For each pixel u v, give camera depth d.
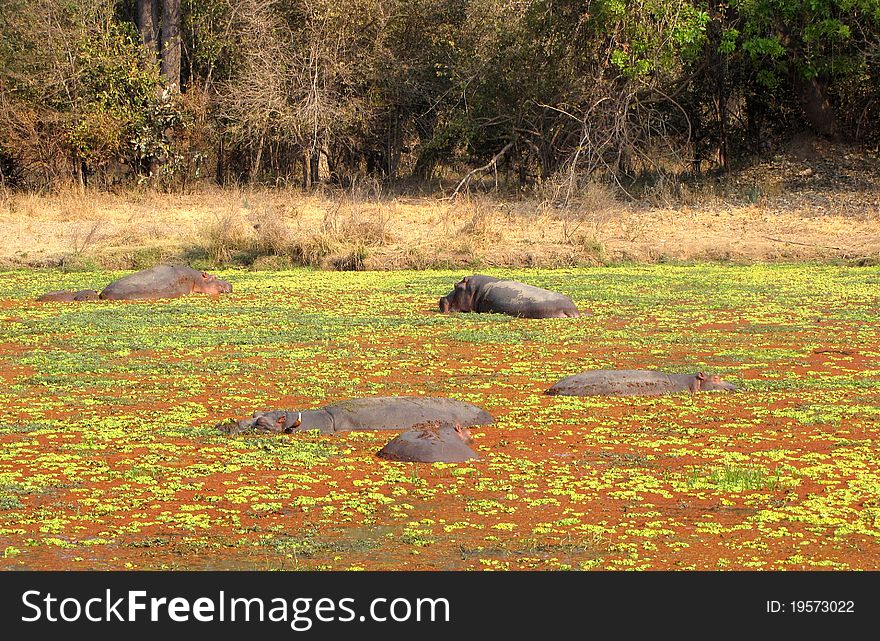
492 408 10.66
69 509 7.90
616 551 7.12
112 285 17.86
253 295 18.22
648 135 29.03
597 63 29.38
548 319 15.56
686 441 9.54
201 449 9.32
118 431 9.81
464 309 16.38
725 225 24.48
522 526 7.56
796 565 6.89
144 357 13.16
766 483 8.36
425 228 24.31
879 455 9.09
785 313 16.06
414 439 9.08
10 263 21.86
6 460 9.01
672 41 27.91
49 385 11.70
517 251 22.06
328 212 25.88
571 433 9.78
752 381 11.64
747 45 27.92
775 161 30.28
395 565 6.93
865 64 28.78
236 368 12.46
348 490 8.28
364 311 16.44
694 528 7.52
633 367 12.46
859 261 21.56
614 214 25.12
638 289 18.41
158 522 7.65
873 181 28.44
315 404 10.79
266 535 7.42
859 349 13.51
